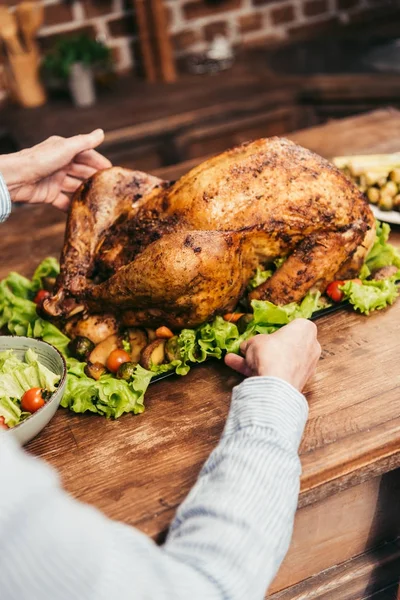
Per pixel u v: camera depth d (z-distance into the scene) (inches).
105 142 81.4
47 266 51.6
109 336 44.3
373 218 45.9
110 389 39.8
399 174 52.4
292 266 43.5
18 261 56.5
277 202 42.7
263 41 109.7
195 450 37.6
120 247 44.6
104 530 24.7
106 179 45.8
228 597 27.7
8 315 48.1
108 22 99.6
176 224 42.9
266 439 31.6
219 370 42.3
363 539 41.9
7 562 21.8
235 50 107.5
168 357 42.4
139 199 45.4
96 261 44.9
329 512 39.7
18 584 21.9
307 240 43.5
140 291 41.4
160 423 39.4
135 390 40.3
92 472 37.2
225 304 42.9
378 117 73.4
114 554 24.5
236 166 43.1
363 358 41.6
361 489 39.8
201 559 28.1
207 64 99.6
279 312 42.1
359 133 70.1
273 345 36.5
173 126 83.4
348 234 43.7
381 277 46.3
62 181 51.5
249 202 42.5
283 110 87.7
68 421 40.4
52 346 41.4
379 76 86.8
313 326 38.1
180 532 29.7
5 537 21.8
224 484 30.2
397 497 41.0
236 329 42.6
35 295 50.4
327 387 39.9
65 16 97.7
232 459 31.0
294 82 89.4
